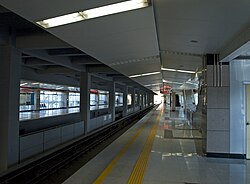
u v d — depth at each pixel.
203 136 8.32
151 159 7.46
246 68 7.73
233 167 6.63
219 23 5.27
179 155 8.01
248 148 7.60
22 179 7.06
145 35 6.52
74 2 3.93
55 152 10.12
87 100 15.56
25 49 8.19
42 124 17.30
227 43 6.84
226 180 5.57
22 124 14.88
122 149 8.98
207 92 7.85
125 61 10.52
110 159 7.56
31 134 9.16
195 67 12.55
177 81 22.53
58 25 4.96
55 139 11.27
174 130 14.25
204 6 4.49
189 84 23.83
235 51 6.34
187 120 20.50
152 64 12.18
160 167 6.58
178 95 40.97
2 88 7.71
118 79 23.06
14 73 7.88
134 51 8.58
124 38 6.60
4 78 7.70
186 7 4.63
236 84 7.74
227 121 7.71
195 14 4.97
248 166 6.74
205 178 5.70
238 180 5.57
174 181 5.47
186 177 5.75
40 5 3.92
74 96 43.50
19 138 8.36
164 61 11.87
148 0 4.11
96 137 15.05
